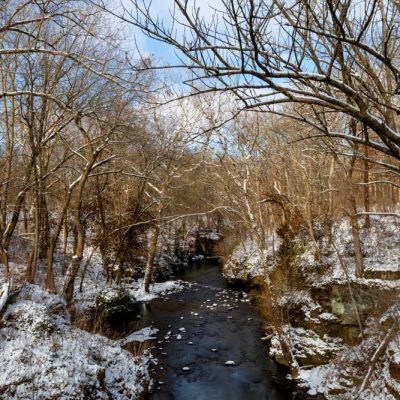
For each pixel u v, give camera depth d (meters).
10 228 12.88
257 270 22.16
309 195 17.05
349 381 10.70
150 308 19.67
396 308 10.30
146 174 20.89
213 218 43.44
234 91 3.62
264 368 12.84
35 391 8.37
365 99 3.89
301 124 7.76
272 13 3.41
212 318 17.92
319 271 16.64
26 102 12.27
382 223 18.61
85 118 17.17
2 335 9.62
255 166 18.89
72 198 20.48
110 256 23.53
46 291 12.73
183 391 11.27
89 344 11.05
